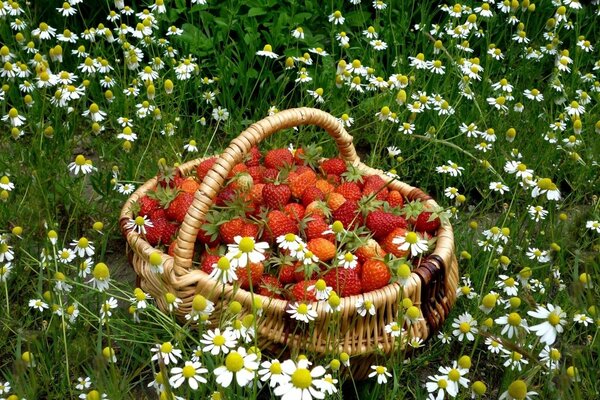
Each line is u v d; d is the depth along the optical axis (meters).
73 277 1.12
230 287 0.96
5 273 1.02
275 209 1.06
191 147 1.25
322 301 0.95
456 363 0.90
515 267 1.15
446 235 1.03
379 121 1.35
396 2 1.54
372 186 1.10
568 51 1.52
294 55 1.43
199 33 1.45
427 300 0.99
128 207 1.07
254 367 0.82
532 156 1.35
